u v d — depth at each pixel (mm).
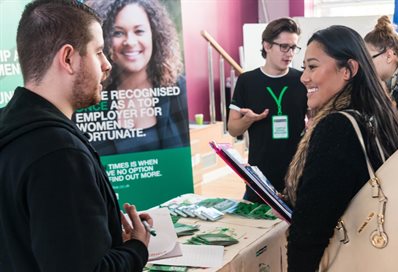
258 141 2369
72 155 830
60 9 891
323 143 1129
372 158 1122
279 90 2344
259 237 1497
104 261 856
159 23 2736
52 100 899
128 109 2727
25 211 826
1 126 878
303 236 1150
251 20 5848
